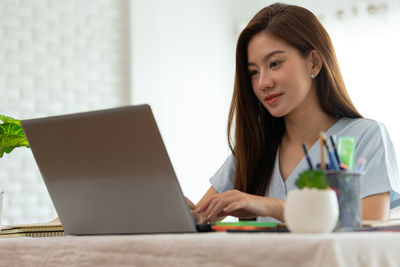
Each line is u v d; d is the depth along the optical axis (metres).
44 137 1.36
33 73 3.90
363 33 4.21
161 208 1.24
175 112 4.22
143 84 4.10
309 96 1.89
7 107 3.83
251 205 1.36
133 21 4.10
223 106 4.48
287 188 1.88
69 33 3.99
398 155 4.03
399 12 4.14
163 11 4.20
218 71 4.48
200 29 4.39
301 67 1.81
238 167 1.99
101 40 4.05
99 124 1.27
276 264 0.90
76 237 1.23
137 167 1.24
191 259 1.00
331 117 1.93
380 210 1.69
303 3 4.44
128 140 1.24
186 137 4.26
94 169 1.31
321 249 0.86
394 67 4.11
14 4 3.90
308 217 0.99
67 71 3.97
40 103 3.90
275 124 1.99
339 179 1.10
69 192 1.37
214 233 1.16
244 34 1.88
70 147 1.33
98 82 4.02
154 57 4.14
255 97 1.97
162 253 1.05
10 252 1.34
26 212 3.77
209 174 4.34
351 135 1.86
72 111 3.96
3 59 3.86
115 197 1.30
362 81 4.18
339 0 4.32
